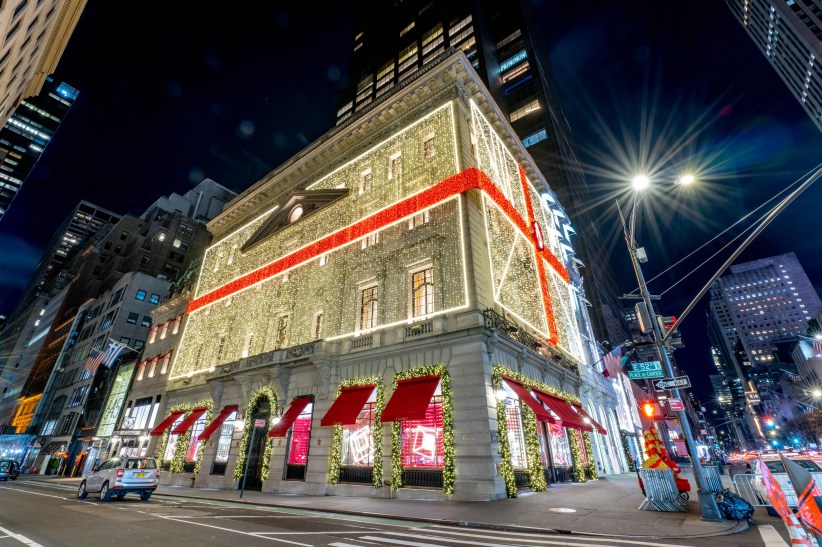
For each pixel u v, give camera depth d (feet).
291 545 26.03
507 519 35.94
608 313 231.91
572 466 73.00
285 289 94.32
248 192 124.67
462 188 69.41
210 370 101.04
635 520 34.17
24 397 233.76
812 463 38.37
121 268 248.11
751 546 24.94
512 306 71.51
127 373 146.41
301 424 70.95
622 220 49.65
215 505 52.90
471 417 52.11
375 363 65.46
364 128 93.04
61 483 105.09
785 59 315.58
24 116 386.73
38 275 429.38
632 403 149.38
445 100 81.10
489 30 279.08
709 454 154.40
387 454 57.41
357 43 311.27
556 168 240.32
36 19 77.51
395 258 73.36
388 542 27.27
